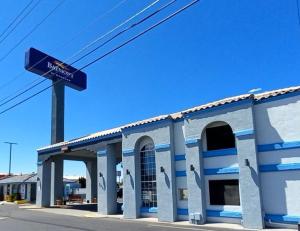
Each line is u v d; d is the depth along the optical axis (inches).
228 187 772.6
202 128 814.5
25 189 2110.0
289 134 690.2
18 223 853.8
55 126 1608.0
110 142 1093.1
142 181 970.7
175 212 860.6
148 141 965.8
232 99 769.6
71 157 1569.9
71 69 1706.4
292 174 675.4
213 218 786.2
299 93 687.1
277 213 684.7
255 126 733.9
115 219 946.1
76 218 971.3
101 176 1105.4
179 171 874.1
